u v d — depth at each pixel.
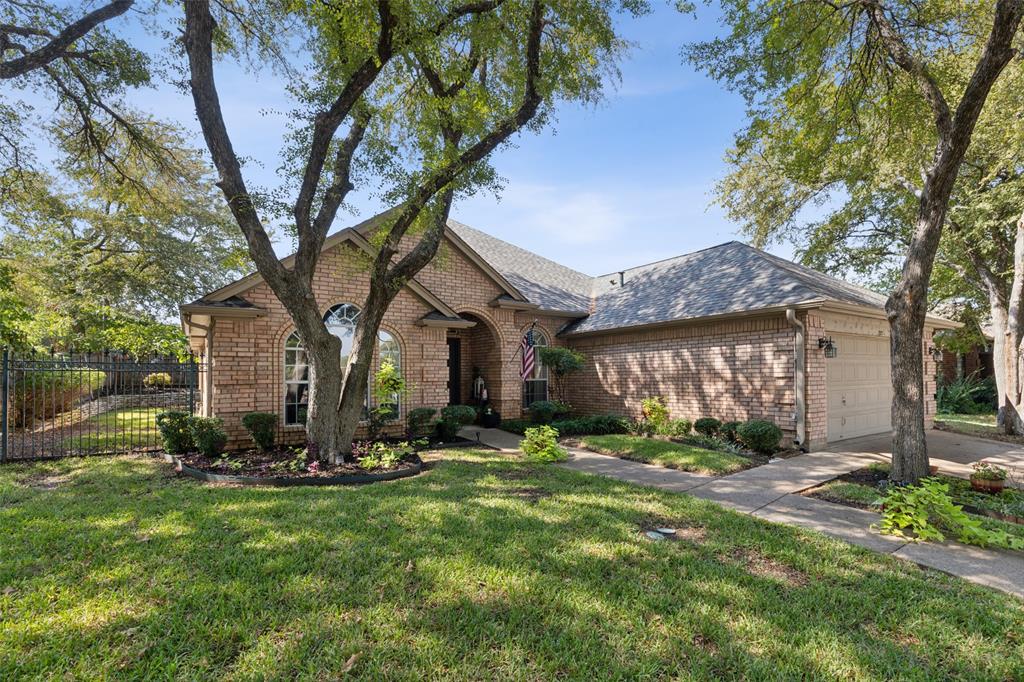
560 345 16.27
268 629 3.19
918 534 5.24
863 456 9.65
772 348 10.78
